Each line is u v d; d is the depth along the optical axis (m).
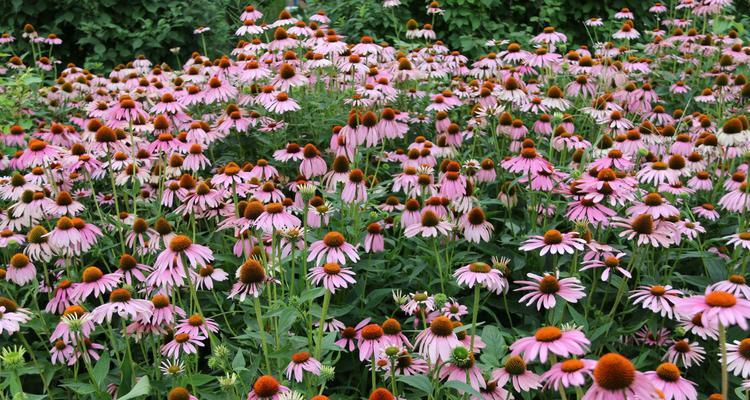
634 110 6.93
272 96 6.23
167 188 4.95
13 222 4.73
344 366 3.98
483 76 7.70
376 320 4.31
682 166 4.89
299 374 3.16
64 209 4.63
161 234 4.38
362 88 6.56
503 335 3.61
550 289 3.07
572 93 6.95
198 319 3.69
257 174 5.21
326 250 3.48
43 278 4.80
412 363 3.36
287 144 6.12
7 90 7.71
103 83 8.48
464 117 7.14
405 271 4.59
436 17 11.67
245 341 3.95
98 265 5.18
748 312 2.51
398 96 7.40
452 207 4.61
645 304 3.52
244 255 4.29
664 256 4.47
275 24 7.95
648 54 9.20
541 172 4.60
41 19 11.84
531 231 4.68
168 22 11.87
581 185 4.16
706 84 8.20
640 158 5.57
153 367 3.80
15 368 3.07
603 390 2.13
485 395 3.03
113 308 3.30
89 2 11.69
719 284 3.67
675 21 10.27
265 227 3.58
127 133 5.57
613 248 4.00
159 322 3.64
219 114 7.25
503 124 5.92
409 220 4.54
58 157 5.10
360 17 11.34
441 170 5.18
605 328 3.58
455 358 2.85
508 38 11.01
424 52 8.34
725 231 5.05
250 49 7.88
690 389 2.65
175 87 7.16
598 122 5.96
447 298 4.03
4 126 6.63
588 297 4.18
